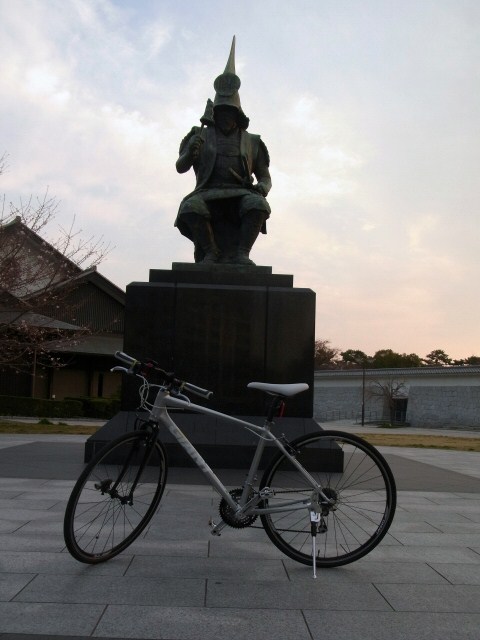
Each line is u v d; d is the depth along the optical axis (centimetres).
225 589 295
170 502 500
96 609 263
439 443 1683
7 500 489
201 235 822
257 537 396
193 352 734
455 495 602
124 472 347
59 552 345
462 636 247
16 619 249
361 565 343
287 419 721
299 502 339
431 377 4222
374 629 252
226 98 855
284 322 742
